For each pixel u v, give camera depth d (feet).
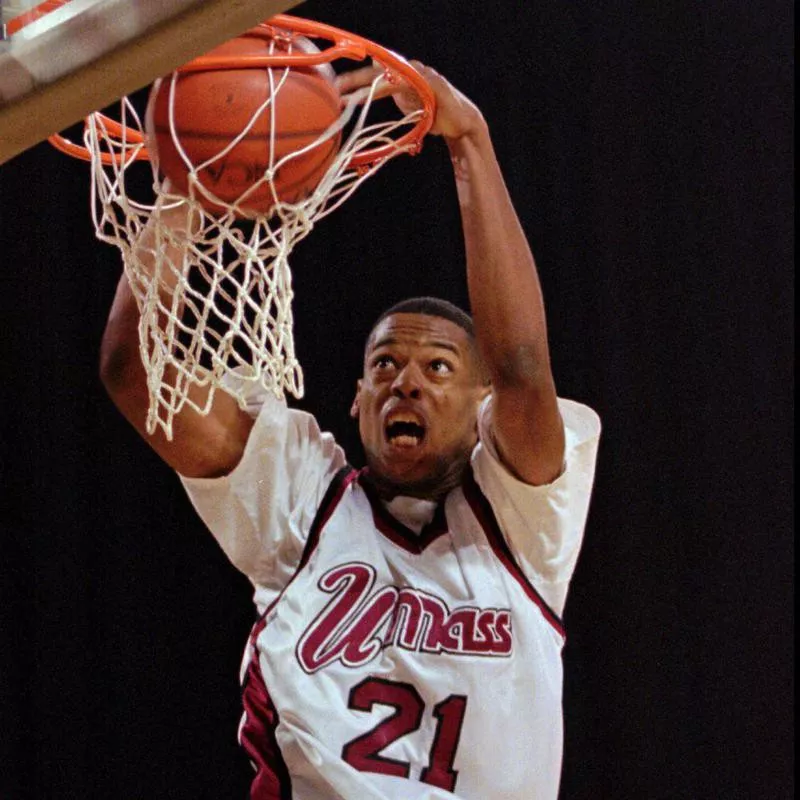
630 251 24.73
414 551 15.85
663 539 24.21
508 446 15.37
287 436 16.22
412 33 24.86
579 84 24.95
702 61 25.11
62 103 10.49
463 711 14.74
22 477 24.00
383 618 15.33
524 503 15.56
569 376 24.53
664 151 24.95
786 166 25.05
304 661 15.02
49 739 23.62
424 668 14.92
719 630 24.04
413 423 16.02
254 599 16.07
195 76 12.62
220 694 23.94
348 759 14.52
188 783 23.76
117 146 15.30
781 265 24.90
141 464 24.27
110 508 24.16
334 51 13.01
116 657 23.86
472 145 14.92
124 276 15.72
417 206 24.72
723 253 24.88
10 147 11.00
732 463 24.49
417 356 16.14
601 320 24.54
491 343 14.93
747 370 24.68
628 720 23.70
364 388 16.47
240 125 12.54
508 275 14.90
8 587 23.84
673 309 24.72
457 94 14.78
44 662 23.67
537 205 24.77
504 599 15.33
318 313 24.64
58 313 24.21
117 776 23.70
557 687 15.19
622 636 23.90
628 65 25.02
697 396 24.62
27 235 24.23
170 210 14.17
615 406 24.40
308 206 13.56
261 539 15.98
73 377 24.23
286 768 14.80
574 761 23.70
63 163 24.35
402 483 16.11
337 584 15.48
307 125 12.77
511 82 24.93
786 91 25.16
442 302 16.67
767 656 23.99
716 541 24.27
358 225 24.81
